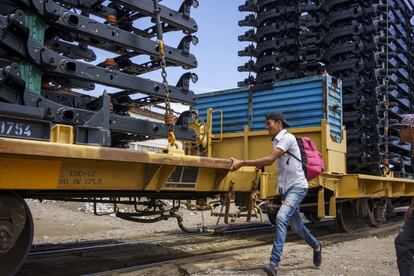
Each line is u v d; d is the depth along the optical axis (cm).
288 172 572
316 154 596
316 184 850
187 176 602
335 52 1089
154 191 593
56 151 418
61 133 451
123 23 596
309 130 902
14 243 441
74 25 489
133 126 550
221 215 723
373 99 1100
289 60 1071
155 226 1109
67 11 485
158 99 612
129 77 545
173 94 599
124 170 517
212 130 1054
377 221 1187
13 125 423
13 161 412
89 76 501
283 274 568
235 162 600
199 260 641
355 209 1034
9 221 441
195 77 623
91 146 452
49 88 556
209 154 968
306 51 1084
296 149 574
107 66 565
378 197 1117
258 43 1137
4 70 423
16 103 434
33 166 429
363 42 1103
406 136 437
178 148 561
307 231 602
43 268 598
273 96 967
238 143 977
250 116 991
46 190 500
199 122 965
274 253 541
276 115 581
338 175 918
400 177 1273
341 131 957
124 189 526
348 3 1104
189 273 561
